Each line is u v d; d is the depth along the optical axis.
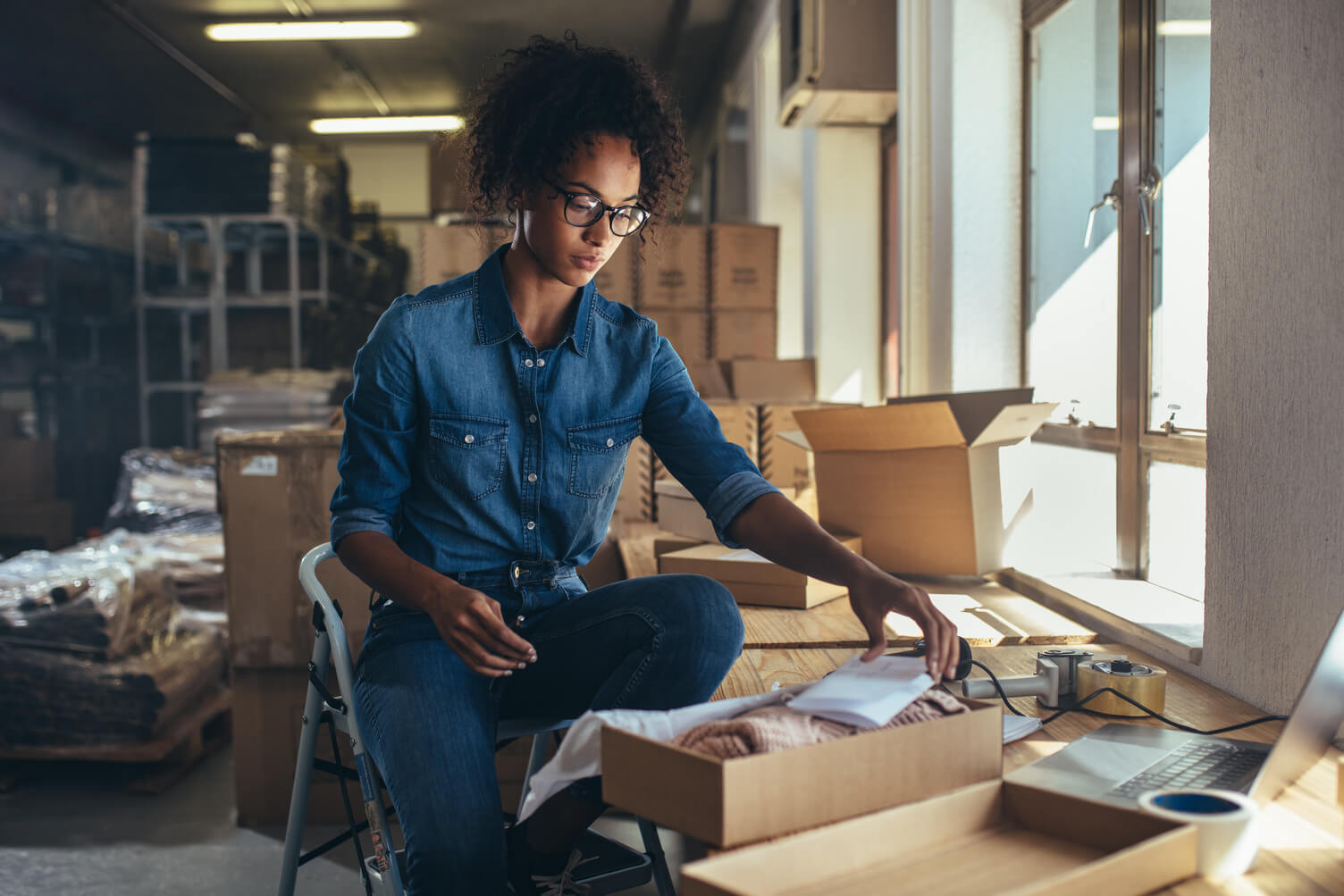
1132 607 1.60
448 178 5.90
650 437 1.30
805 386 3.42
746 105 5.79
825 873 0.72
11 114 8.18
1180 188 1.74
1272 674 1.14
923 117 2.50
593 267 1.12
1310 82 1.03
